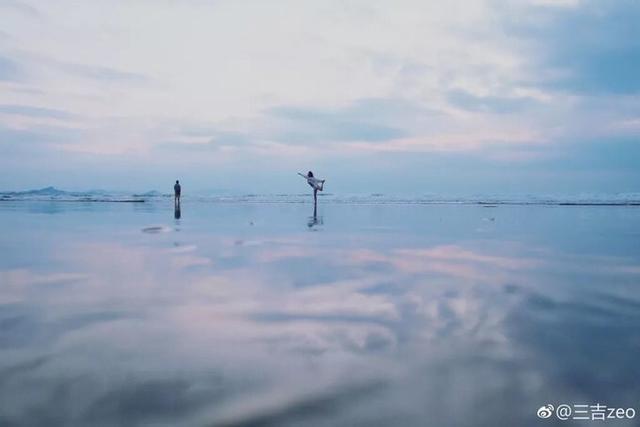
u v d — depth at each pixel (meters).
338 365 3.31
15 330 4.06
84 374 3.11
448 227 17.02
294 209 32.88
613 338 3.89
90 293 5.57
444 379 3.08
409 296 5.48
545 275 6.94
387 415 2.62
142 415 2.60
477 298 5.39
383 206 39.91
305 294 5.56
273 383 3.02
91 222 18.50
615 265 8.00
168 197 71.50
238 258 8.53
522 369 3.24
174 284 6.14
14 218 21.06
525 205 42.34
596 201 51.47
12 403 2.71
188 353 3.52
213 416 2.60
